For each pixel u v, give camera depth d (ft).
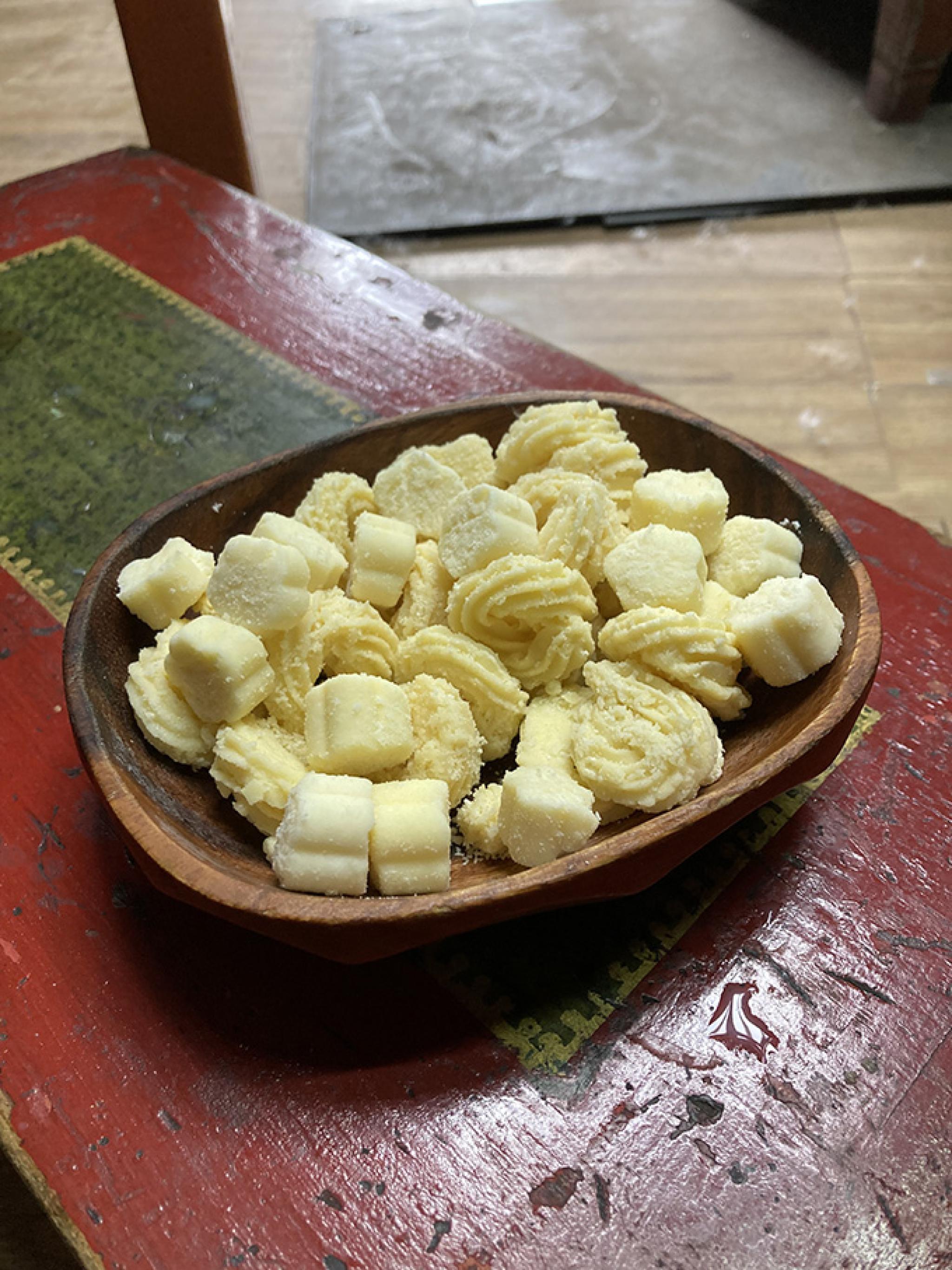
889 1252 0.70
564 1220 0.72
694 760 0.79
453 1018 0.81
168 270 1.61
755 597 0.87
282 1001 0.83
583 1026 0.81
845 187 2.06
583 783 0.82
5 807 0.95
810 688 0.85
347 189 2.12
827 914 0.87
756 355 1.87
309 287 1.57
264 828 0.81
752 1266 0.70
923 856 0.90
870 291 1.96
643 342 1.91
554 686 0.90
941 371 1.84
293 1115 0.77
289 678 0.87
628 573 0.88
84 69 2.16
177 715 0.84
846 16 2.35
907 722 1.00
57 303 1.55
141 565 0.91
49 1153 0.75
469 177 2.14
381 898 0.72
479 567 0.90
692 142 2.17
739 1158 0.74
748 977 0.83
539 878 0.70
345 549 0.99
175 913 0.87
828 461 1.72
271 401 1.39
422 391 1.40
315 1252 0.71
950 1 1.93
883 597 1.12
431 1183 0.74
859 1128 0.75
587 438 0.99
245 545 0.85
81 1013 0.82
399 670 0.91
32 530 1.22
